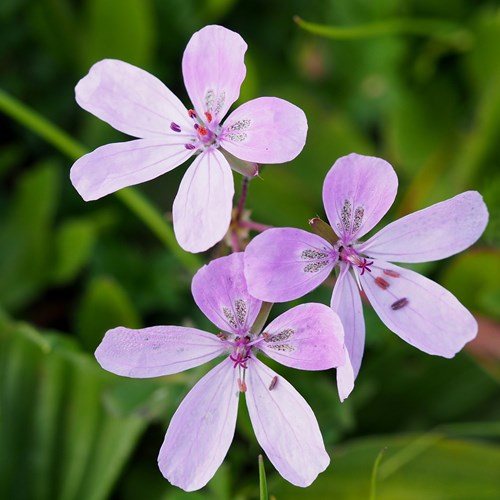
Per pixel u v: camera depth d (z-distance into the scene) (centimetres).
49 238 14
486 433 13
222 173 11
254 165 11
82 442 13
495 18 14
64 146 13
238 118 11
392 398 14
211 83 11
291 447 11
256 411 11
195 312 14
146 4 14
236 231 12
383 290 11
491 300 13
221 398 11
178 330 11
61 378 13
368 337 13
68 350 13
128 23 14
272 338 11
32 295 14
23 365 13
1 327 13
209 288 11
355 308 11
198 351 11
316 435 11
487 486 13
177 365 11
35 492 13
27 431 13
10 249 14
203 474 11
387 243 11
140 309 14
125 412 12
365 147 14
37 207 14
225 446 11
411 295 11
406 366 13
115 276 14
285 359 11
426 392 14
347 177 11
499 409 14
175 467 11
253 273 11
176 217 11
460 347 11
